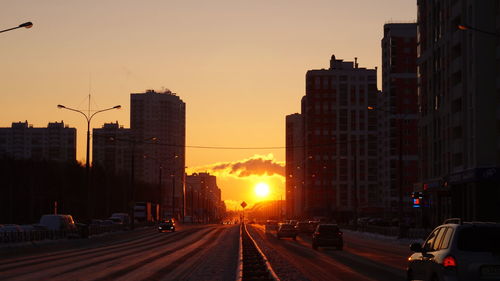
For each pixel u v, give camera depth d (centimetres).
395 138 19325
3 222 13725
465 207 8481
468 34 8506
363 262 3872
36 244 5534
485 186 7900
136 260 4162
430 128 10475
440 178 9662
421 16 11138
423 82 11006
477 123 8138
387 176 19525
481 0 8181
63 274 3088
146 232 10575
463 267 1588
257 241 7269
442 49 9831
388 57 19788
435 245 1764
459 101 9112
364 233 9756
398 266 3522
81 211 15250
